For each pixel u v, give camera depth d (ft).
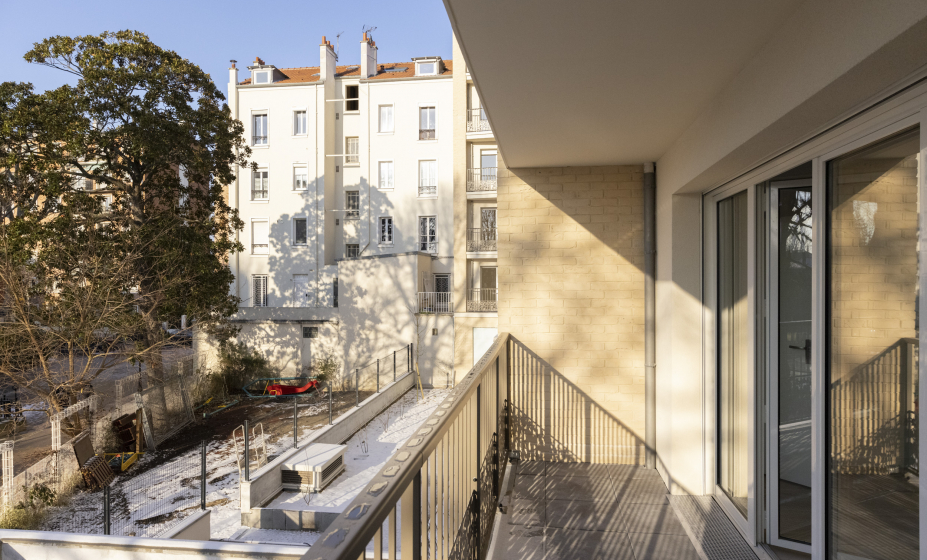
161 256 57.47
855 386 7.77
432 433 5.41
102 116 56.70
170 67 59.47
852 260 7.85
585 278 17.99
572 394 18.06
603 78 10.07
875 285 7.29
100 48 57.31
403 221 96.32
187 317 64.28
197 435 56.80
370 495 3.66
